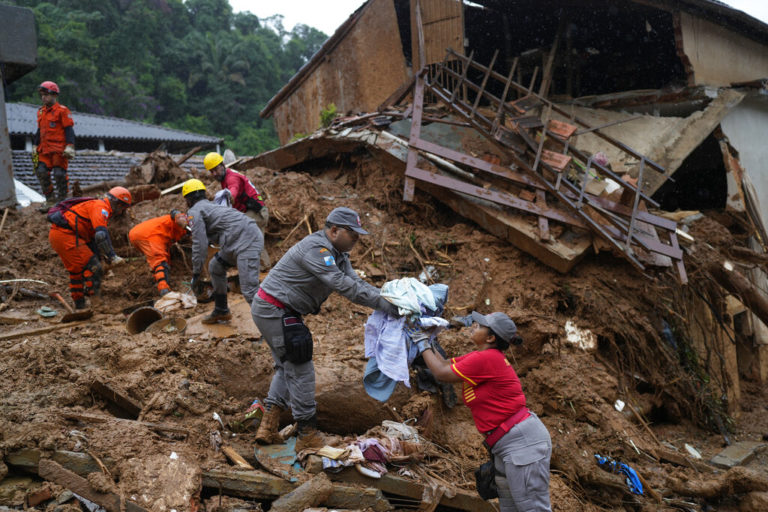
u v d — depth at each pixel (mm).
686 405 7574
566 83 13219
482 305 7141
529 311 6773
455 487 4434
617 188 8367
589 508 5246
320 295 4188
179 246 7457
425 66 8562
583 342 6988
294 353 4016
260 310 4105
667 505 5570
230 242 5387
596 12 11977
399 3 12945
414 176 7719
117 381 4656
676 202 13422
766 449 7273
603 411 6223
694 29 10250
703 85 10164
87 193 8922
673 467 6129
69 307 6480
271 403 4355
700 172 12898
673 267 7848
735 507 5770
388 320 4207
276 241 7910
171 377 4824
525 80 13594
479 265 7457
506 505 3887
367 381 4316
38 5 48594
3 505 3611
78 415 4184
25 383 4598
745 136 11016
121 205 6562
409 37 14148
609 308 7258
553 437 5699
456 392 5535
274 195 8234
